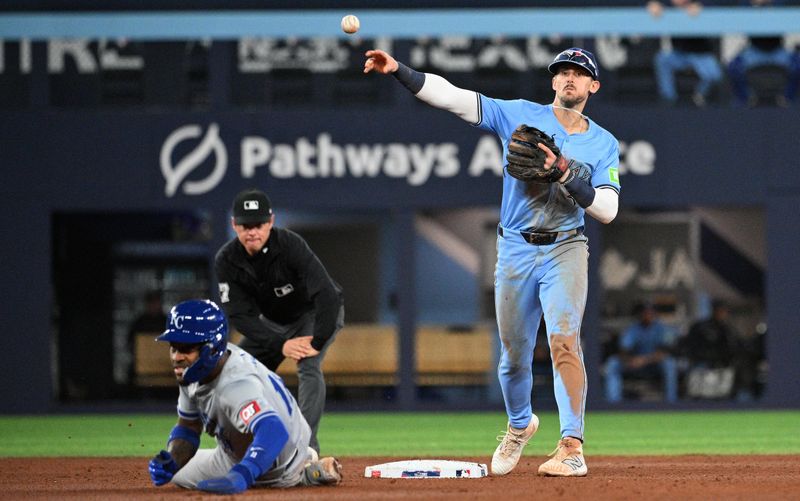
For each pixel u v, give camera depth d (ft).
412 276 172.96
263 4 172.76
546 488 70.59
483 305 195.31
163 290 195.62
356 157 173.17
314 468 71.41
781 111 175.11
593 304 172.35
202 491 68.74
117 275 194.08
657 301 198.49
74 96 179.32
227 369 64.80
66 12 173.06
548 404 178.19
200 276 196.54
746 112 175.01
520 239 77.71
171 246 195.72
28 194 173.47
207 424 66.59
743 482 74.90
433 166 173.27
